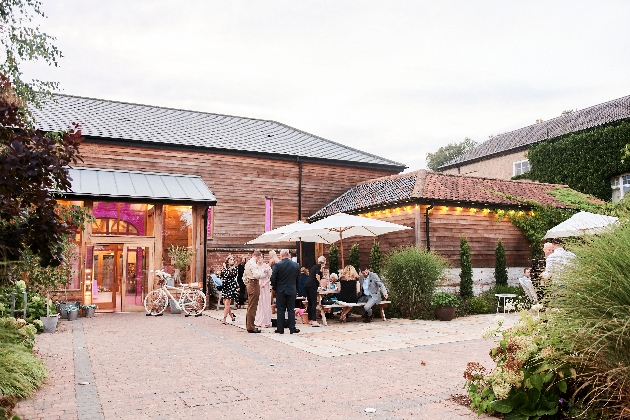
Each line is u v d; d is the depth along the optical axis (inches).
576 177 945.5
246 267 450.6
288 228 592.4
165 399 223.6
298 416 199.2
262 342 386.6
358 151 1034.1
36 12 292.4
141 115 925.8
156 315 605.0
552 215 713.0
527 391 190.9
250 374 273.3
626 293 161.6
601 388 168.4
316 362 306.3
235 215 845.8
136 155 777.6
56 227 179.9
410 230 655.8
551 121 1187.3
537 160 1030.4
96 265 651.5
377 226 522.6
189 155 817.5
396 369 285.1
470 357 320.8
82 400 221.5
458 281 652.7
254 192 868.0
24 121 210.7
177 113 1007.0
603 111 1028.5
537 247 706.2
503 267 659.4
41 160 164.2
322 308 497.7
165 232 696.4
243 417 198.1
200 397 226.8
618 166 875.4
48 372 269.4
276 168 893.2
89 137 731.4
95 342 386.0
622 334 158.2
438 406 211.2
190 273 698.8
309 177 924.0
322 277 591.2
